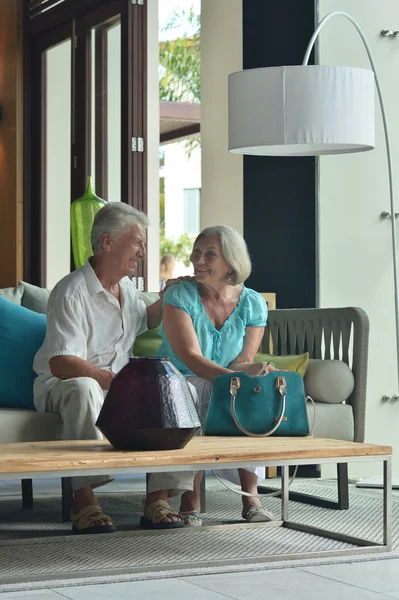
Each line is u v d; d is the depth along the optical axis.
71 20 7.61
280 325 4.42
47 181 8.07
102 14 7.16
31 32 8.20
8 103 8.42
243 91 4.07
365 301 5.18
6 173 8.47
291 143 3.99
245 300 3.62
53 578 2.58
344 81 4.03
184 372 3.56
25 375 3.68
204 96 6.29
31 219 8.30
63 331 3.44
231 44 6.05
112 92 7.05
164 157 16.20
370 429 5.13
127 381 2.74
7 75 8.43
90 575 2.62
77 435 3.26
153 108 6.93
